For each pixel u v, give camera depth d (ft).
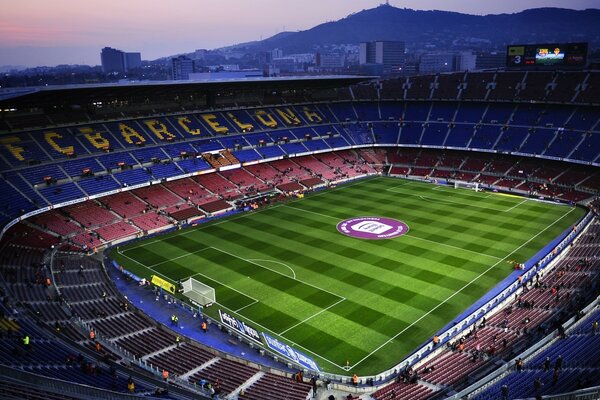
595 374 91.09
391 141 388.37
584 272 175.94
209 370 130.72
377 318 159.02
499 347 131.85
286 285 184.14
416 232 236.43
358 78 379.35
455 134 372.99
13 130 269.85
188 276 195.31
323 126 395.55
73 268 200.34
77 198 250.16
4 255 196.95
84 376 108.17
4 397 76.69
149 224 253.85
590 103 336.08
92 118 302.86
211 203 283.38
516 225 244.22
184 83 288.92
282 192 311.27
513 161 341.41
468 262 200.03
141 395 100.32
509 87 380.78
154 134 315.99
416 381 121.08
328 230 242.99
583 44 352.49
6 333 121.90
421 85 420.36
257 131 360.28
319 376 128.67
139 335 149.59
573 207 272.51
